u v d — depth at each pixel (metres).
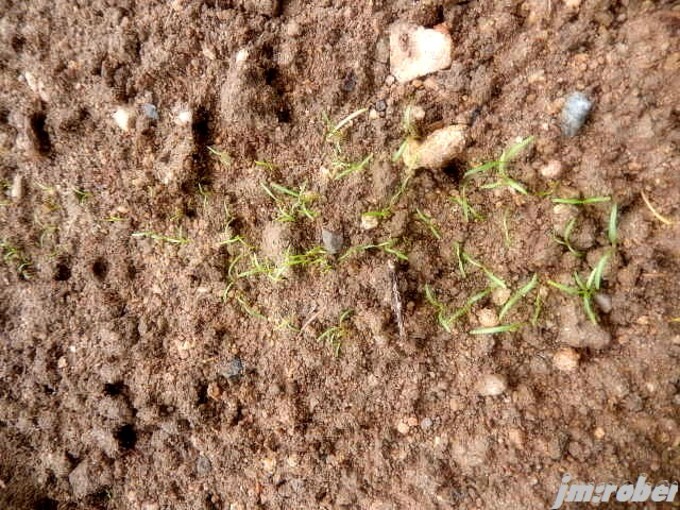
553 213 0.23
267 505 0.26
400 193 0.25
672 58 0.21
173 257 0.28
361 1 0.25
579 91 0.22
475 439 0.24
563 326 0.23
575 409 0.23
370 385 0.25
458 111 0.24
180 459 0.28
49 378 0.29
